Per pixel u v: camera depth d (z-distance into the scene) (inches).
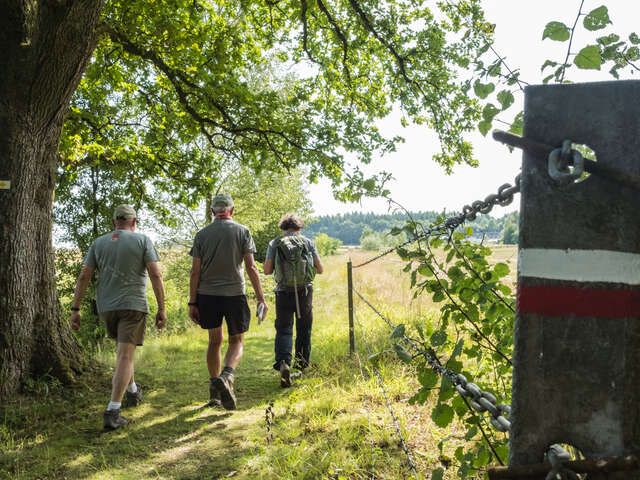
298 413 154.1
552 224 32.5
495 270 77.3
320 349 257.8
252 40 346.0
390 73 349.1
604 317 31.4
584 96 32.5
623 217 31.3
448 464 105.9
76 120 333.1
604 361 31.3
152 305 513.7
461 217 68.5
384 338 244.2
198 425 153.3
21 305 177.6
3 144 171.5
